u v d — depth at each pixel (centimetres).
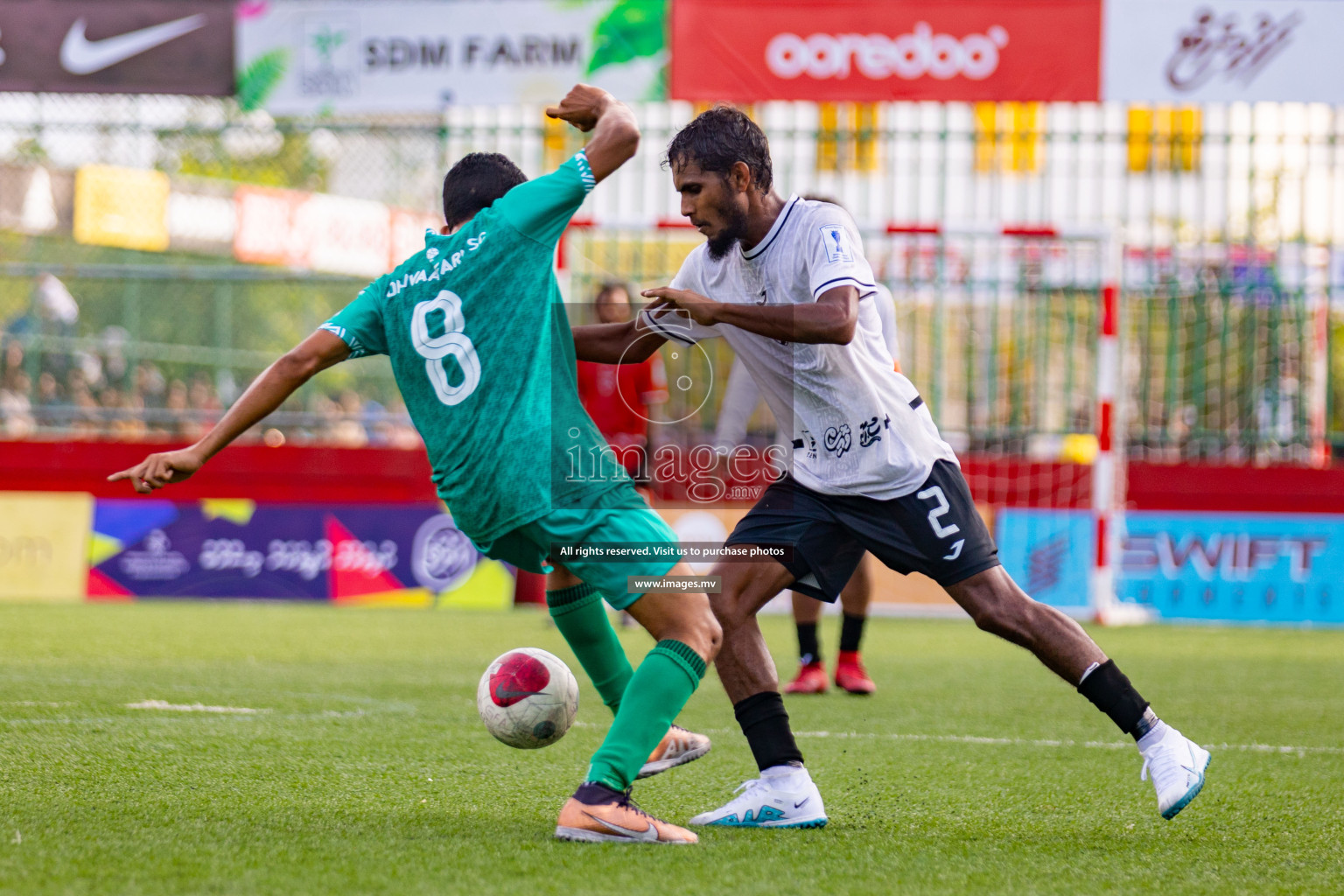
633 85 3922
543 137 4244
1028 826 1180
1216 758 1588
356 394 5838
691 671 1079
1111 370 3709
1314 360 4347
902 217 4150
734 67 3881
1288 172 4131
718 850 1045
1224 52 3781
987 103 3834
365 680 2216
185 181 5541
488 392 1049
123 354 5316
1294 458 4297
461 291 1059
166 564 4106
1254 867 1028
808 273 1192
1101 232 3691
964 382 4541
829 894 909
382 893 880
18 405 4725
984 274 4166
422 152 4550
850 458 1210
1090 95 3803
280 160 5741
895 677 2441
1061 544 3850
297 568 4075
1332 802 1313
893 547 1216
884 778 1416
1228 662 2780
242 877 917
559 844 1046
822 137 4156
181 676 2227
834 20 3856
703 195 1183
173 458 1059
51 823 1084
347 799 1229
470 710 1864
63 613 3525
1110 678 1178
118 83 4194
